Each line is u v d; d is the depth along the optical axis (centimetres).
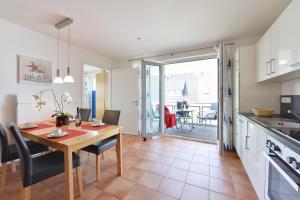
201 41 315
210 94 645
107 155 283
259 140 155
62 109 322
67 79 235
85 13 212
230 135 307
